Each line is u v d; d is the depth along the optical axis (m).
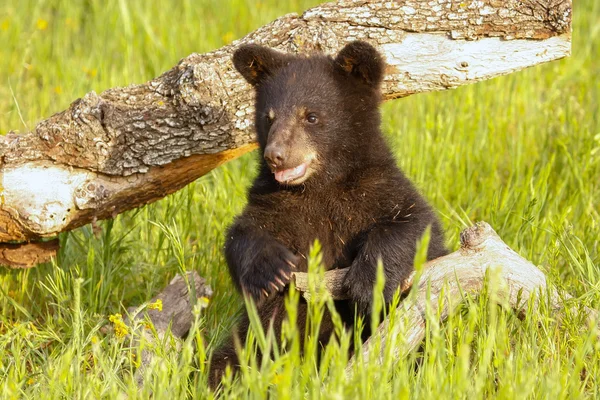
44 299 11.36
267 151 9.52
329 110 9.78
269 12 21.44
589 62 18.92
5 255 10.95
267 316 9.79
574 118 15.28
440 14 10.33
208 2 21.91
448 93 16.56
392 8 10.45
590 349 8.21
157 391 7.40
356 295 9.15
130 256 11.96
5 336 9.36
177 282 10.67
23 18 21.25
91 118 10.06
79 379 7.84
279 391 6.56
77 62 18.97
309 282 6.75
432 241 9.61
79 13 21.70
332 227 9.85
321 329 9.64
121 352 8.95
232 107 10.48
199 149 10.51
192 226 12.88
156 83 10.45
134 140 10.26
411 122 15.61
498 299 8.20
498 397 7.13
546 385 7.42
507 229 12.05
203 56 10.66
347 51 9.73
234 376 9.38
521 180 13.91
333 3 10.71
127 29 19.25
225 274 11.64
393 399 7.03
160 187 10.79
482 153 14.85
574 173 13.48
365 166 9.89
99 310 10.77
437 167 13.94
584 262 10.27
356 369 7.43
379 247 9.19
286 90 9.86
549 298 8.80
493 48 10.39
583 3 21.42
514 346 8.84
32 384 8.55
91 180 10.34
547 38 10.33
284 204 9.90
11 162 10.14
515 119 16.02
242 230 9.58
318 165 9.80
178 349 9.47
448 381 7.30
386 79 10.56
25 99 17.06
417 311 8.57
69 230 10.88
